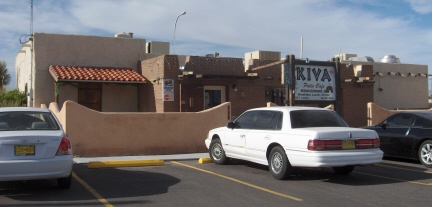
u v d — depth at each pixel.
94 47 20.12
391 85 24.39
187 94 17.91
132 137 13.94
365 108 20.52
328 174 10.62
